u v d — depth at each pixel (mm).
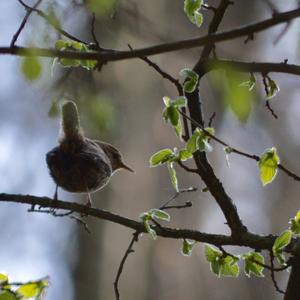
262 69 6918
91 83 9914
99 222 19312
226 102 6375
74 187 10188
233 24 19484
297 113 21422
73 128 9812
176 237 7812
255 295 20812
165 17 16484
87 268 19062
